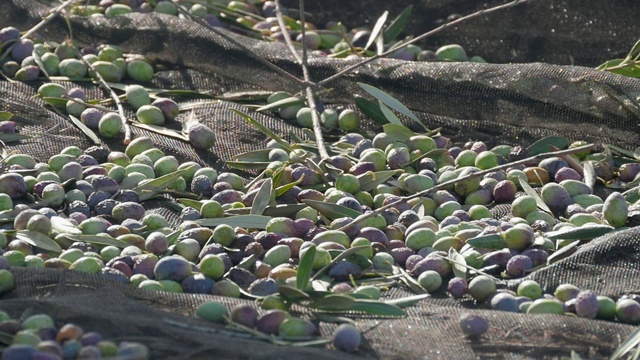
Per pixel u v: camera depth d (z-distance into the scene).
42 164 8.20
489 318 5.68
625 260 6.58
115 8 11.91
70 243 6.86
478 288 6.27
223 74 10.44
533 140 9.33
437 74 9.62
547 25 11.11
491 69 9.50
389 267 6.73
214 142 8.99
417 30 11.88
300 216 7.48
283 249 6.72
